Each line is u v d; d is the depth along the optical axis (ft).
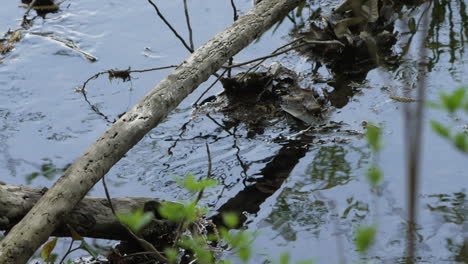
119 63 26.66
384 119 21.97
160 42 28.09
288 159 20.47
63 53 27.35
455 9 28.91
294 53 26.91
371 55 25.91
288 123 22.47
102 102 24.18
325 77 25.04
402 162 19.66
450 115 21.43
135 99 24.38
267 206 18.44
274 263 16.01
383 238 16.65
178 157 20.97
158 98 19.22
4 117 23.32
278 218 17.88
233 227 17.63
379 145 8.79
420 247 16.19
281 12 25.30
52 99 24.40
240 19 23.81
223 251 16.71
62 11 30.71
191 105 23.94
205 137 22.02
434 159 19.66
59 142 21.89
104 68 26.35
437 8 29.17
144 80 25.49
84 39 28.43
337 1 31.07
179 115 23.35
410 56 25.61
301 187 19.10
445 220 17.10
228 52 22.31
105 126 22.75
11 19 30.17
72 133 22.39
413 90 23.26
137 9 30.83
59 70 26.23
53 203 15.47
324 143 21.15
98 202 16.66
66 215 15.62
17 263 14.47
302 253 16.42
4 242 14.53
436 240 16.39
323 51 26.58
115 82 25.39
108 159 17.04
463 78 23.59
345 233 16.99
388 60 25.59
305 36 27.53
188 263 16.55
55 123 22.99
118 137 17.54
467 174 18.93
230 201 18.78
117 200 16.96
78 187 16.02
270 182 19.47
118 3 31.32
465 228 16.74
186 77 20.38
